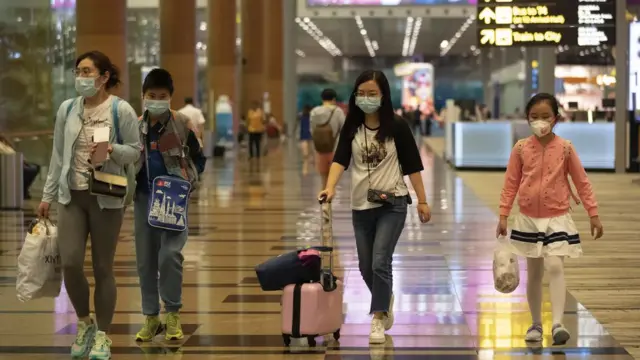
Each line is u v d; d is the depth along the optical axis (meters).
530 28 29.02
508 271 8.72
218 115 47.62
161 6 44.97
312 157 43.62
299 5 45.84
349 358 8.49
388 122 8.85
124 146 8.20
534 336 9.08
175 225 8.83
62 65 32.78
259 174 33.16
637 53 29.81
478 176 31.11
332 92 19.41
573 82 37.91
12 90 29.11
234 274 12.92
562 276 8.80
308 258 8.91
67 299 11.23
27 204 22.55
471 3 45.50
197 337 9.31
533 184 8.80
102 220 8.24
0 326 9.82
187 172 9.02
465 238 16.48
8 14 28.81
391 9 45.66
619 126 30.92
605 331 9.48
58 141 8.28
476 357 8.49
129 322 10.02
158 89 8.74
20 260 8.24
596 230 8.88
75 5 31.30
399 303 10.94
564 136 31.89
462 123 33.75
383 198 8.74
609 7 29.19
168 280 9.03
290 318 8.86
